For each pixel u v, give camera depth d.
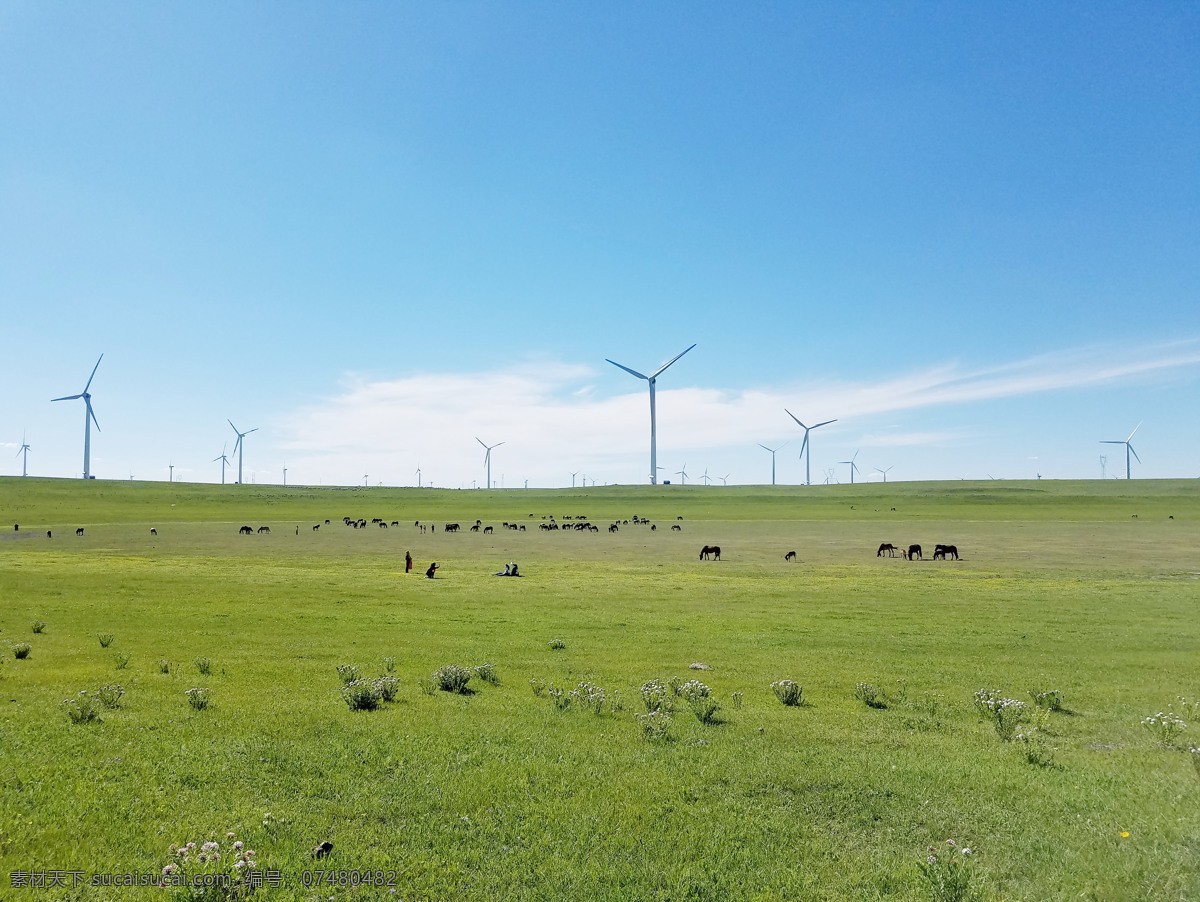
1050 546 86.19
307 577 53.47
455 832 10.51
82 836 9.84
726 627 34.00
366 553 76.81
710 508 191.62
